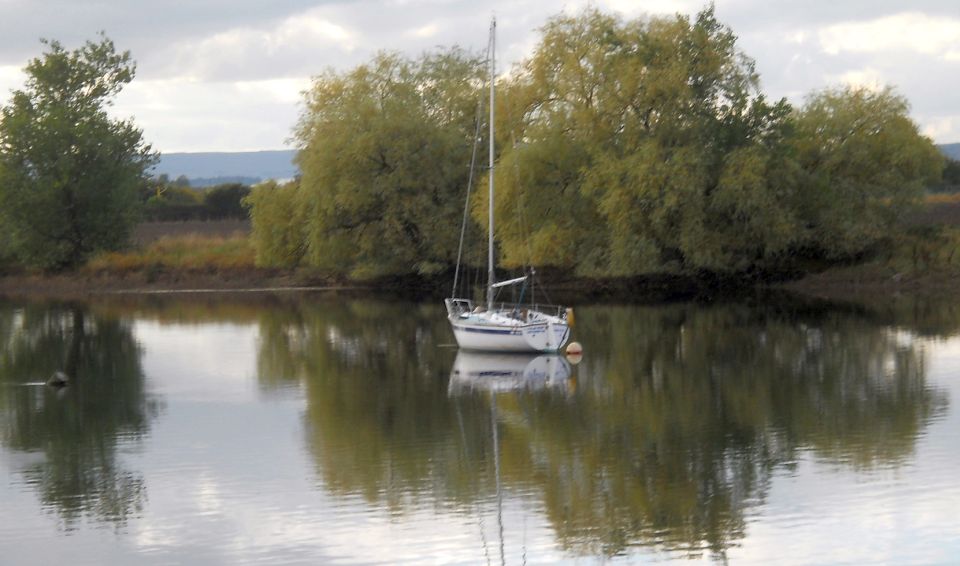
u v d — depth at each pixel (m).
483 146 80.56
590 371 46.53
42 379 47.56
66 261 94.88
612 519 26.75
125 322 68.62
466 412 38.66
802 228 73.06
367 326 63.78
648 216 70.44
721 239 71.81
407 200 80.44
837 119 74.88
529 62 76.81
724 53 72.00
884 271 74.50
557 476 30.34
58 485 30.58
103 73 96.69
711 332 57.34
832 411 37.31
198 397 42.53
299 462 32.34
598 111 73.19
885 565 23.53
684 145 70.50
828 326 58.31
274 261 86.50
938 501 27.19
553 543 25.27
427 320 66.06
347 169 80.12
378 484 29.97
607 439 34.34
